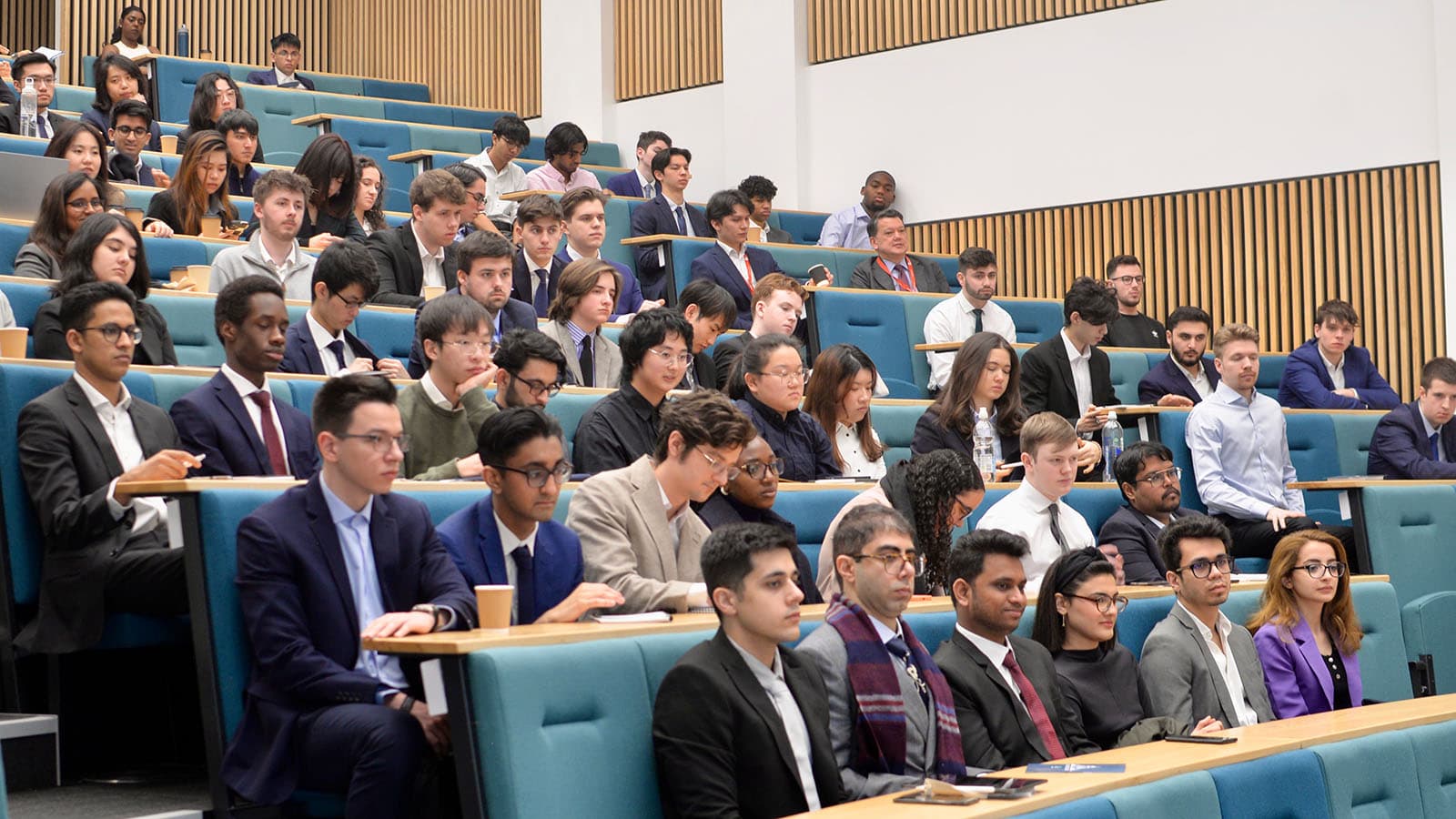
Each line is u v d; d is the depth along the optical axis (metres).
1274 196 6.34
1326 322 5.43
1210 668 3.10
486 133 7.97
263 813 2.30
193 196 4.80
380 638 2.11
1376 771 2.60
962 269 5.45
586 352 4.04
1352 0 6.13
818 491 3.29
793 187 7.83
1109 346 5.78
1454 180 5.80
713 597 2.27
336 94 8.79
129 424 2.82
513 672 2.04
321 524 2.32
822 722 2.32
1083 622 2.88
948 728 2.49
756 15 7.98
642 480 2.72
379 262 4.45
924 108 7.44
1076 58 6.93
